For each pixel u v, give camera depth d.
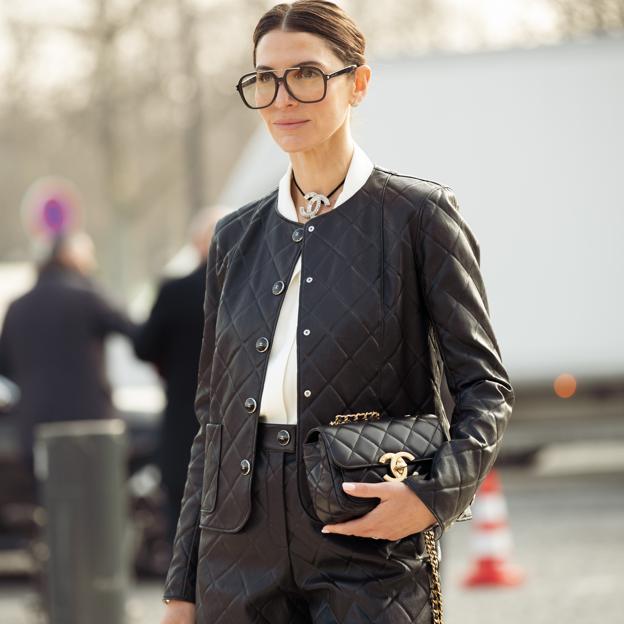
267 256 6.16
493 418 5.72
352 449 5.58
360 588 5.69
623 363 22.97
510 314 23.19
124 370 19.09
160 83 54.16
